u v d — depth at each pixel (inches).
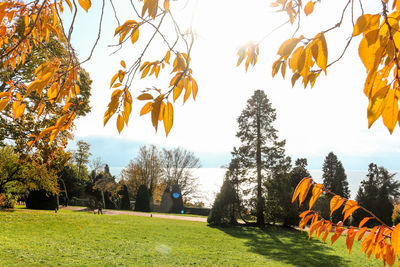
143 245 530.0
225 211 964.6
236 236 745.0
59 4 50.4
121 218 938.1
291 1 41.6
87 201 1577.3
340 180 1637.6
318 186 46.1
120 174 1873.8
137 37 38.9
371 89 22.0
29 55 233.8
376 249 50.0
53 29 50.3
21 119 221.5
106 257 415.2
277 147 996.6
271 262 470.9
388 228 49.7
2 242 424.5
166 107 33.5
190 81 40.5
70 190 1523.1
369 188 1226.0
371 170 1325.0
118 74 39.3
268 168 991.6
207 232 776.9
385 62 24.1
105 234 605.6
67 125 39.2
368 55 21.6
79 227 649.0
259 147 995.9
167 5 35.6
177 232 729.0
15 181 781.9
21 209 982.4
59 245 456.8
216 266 421.7
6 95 35.2
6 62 47.8
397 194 1280.8
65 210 1189.1
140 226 770.8
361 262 486.3
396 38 21.4
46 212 906.7
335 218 811.4
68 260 373.4
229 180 992.9
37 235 514.3
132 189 1828.2
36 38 51.0
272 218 962.1
